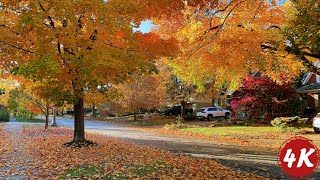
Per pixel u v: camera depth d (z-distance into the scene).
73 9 7.91
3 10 8.09
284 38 9.52
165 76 35.47
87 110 69.75
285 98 24.16
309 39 6.92
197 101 42.53
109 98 12.09
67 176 7.10
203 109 36.00
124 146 12.79
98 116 55.31
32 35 8.71
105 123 38.28
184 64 11.94
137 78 34.31
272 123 22.05
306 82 28.62
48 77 8.95
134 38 9.33
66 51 9.07
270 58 10.91
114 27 8.34
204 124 28.97
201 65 11.70
